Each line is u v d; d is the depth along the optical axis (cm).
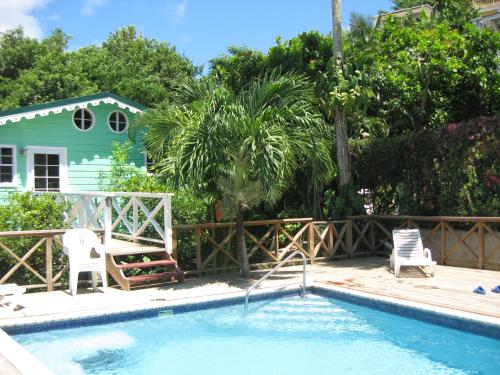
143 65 2931
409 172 1173
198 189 854
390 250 1130
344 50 1274
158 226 905
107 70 2427
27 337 615
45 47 2734
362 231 1155
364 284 815
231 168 830
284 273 939
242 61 1336
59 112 1259
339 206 1137
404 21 1631
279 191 941
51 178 1284
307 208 1248
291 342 621
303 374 528
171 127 893
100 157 1361
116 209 1059
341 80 1118
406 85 1330
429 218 1045
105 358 571
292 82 877
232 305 760
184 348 603
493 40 1323
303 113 868
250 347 607
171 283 852
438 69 1308
